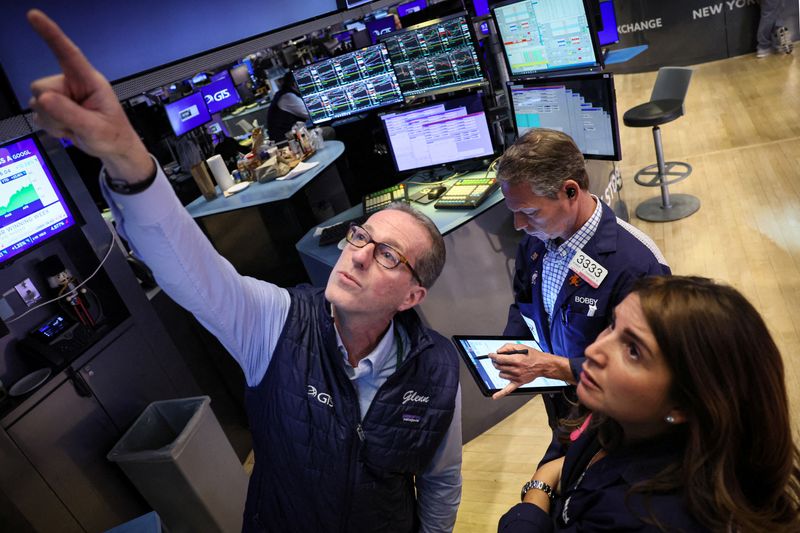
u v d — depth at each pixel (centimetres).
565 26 244
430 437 134
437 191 304
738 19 723
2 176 221
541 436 289
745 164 471
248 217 439
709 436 77
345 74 498
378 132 549
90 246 263
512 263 292
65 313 257
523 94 268
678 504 78
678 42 774
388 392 129
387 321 128
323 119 531
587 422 114
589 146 252
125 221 93
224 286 114
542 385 156
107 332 264
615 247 160
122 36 227
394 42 307
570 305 167
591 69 247
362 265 121
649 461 85
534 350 155
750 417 76
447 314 279
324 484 128
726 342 75
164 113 659
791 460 78
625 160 548
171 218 94
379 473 131
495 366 155
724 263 366
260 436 133
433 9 474
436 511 151
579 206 160
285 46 829
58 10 211
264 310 127
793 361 277
